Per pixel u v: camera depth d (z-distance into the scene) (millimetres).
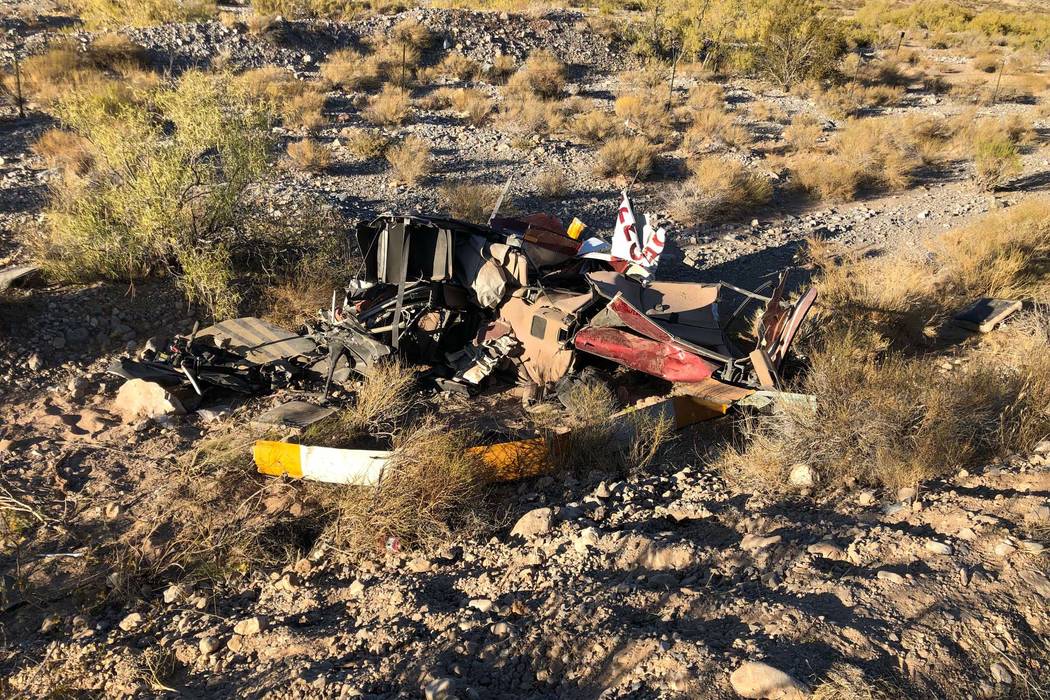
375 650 4160
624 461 6387
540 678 3803
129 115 9273
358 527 5375
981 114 23797
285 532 5523
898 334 9266
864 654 3635
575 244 8867
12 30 20609
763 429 6508
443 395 7699
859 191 16469
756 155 18141
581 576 4699
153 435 6648
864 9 49375
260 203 11367
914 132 19672
